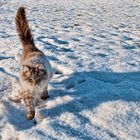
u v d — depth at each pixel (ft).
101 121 2.84
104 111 2.98
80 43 5.67
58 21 8.37
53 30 7.00
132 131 2.68
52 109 3.11
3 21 8.16
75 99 3.23
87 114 2.97
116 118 2.86
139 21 8.59
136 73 3.98
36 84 3.05
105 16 9.51
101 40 5.97
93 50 5.15
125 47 5.43
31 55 3.25
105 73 3.99
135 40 6.01
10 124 2.92
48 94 3.40
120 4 12.80
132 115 2.90
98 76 3.92
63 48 5.31
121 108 3.00
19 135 2.75
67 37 6.19
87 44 5.60
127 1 13.80
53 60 4.50
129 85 3.53
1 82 3.75
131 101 3.12
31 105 3.04
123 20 8.71
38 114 3.05
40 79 3.07
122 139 2.59
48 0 14.10
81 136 2.66
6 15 9.34
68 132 2.73
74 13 10.15
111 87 3.49
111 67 4.20
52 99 3.30
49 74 3.25
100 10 10.99
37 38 6.04
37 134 2.70
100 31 6.93
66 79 3.79
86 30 7.06
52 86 3.59
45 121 2.91
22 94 3.17
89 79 3.72
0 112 3.13
